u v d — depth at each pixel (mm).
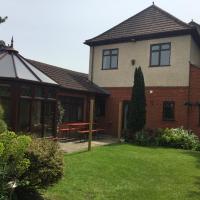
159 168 11750
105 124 23562
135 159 13000
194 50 21547
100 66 24266
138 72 19328
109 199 8047
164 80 21453
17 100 13492
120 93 23250
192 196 8695
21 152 6500
